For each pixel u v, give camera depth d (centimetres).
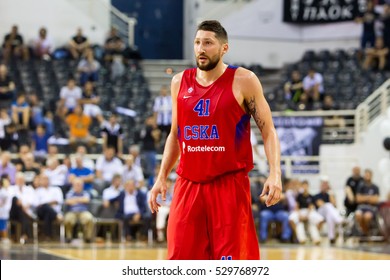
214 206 857
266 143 866
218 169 855
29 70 3634
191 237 859
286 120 3234
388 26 3828
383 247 2509
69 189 2691
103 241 2633
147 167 2984
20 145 3003
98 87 3619
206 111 855
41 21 3912
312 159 3216
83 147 2802
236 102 855
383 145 3127
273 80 3922
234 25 4044
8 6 3869
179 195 870
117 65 3741
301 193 2764
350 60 3781
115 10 4100
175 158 895
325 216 2733
